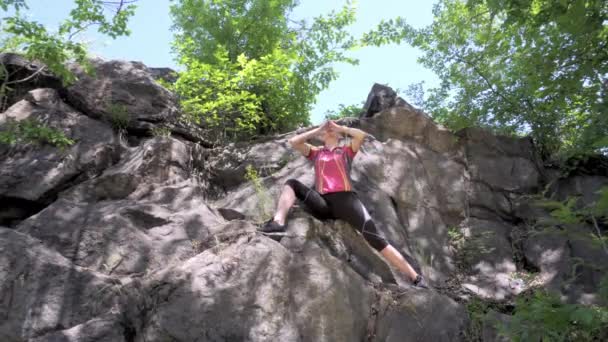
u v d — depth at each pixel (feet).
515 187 21.03
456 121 22.02
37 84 20.92
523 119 22.77
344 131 17.87
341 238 17.16
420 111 22.24
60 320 13.10
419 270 17.78
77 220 15.72
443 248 18.90
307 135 17.88
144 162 18.47
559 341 11.43
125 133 20.27
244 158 20.53
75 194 17.31
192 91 22.35
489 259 18.71
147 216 16.55
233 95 22.13
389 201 19.20
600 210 12.62
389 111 22.11
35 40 16.60
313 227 16.81
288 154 20.47
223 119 22.49
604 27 16.31
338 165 17.33
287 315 14.46
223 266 14.66
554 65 17.65
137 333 13.37
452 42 22.84
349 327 14.79
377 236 16.49
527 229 19.77
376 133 21.67
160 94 21.42
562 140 23.00
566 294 17.03
